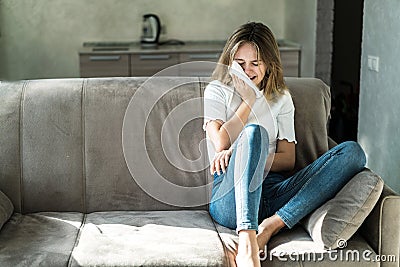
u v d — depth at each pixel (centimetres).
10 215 258
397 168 352
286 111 276
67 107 279
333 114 555
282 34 613
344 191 245
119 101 281
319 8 520
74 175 276
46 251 227
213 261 222
